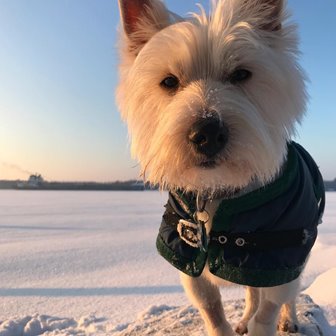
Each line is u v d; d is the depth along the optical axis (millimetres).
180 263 296
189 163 243
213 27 278
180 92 268
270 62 280
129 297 694
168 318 454
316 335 384
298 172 287
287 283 282
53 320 559
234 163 243
